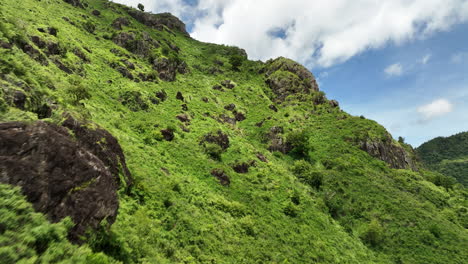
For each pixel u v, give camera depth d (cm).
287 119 9144
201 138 4975
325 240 3553
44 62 3956
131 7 15412
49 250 851
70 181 1097
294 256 2897
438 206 5859
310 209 4250
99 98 4550
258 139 7519
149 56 8631
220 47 17375
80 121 1661
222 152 4953
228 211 3177
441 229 4428
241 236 2797
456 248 3988
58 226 940
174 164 3672
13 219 801
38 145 1044
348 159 7012
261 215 3447
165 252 1866
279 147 7250
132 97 5319
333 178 5903
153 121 4716
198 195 3148
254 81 12444
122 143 3191
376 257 3816
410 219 4647
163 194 2611
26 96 1777
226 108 8700
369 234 4250
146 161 3127
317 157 7225
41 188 952
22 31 3997
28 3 6694
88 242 1102
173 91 7369
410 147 13288
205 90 9131
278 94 11725
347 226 4372
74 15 8669
